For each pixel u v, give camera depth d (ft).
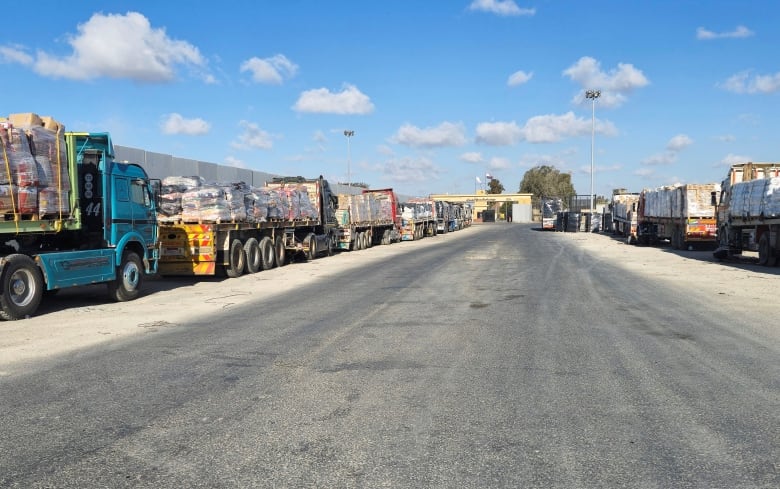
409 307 37.35
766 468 13.61
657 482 12.91
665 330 29.73
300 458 14.12
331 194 91.97
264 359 23.75
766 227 67.51
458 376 21.18
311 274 60.64
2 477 13.14
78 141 38.34
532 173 460.14
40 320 33.37
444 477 13.14
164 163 79.10
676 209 98.78
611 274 58.18
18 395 19.03
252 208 62.34
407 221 138.41
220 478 13.08
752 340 27.37
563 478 13.10
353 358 23.89
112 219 40.06
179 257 53.88
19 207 32.30
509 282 51.11
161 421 16.61
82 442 15.11
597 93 193.98
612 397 18.75
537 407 17.79
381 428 16.06
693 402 18.26
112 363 23.18
